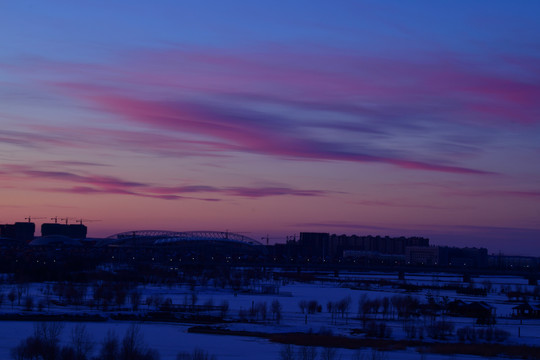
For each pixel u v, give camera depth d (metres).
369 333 173.12
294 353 135.50
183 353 125.12
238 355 135.12
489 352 147.75
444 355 142.62
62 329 164.62
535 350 151.25
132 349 121.19
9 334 155.38
